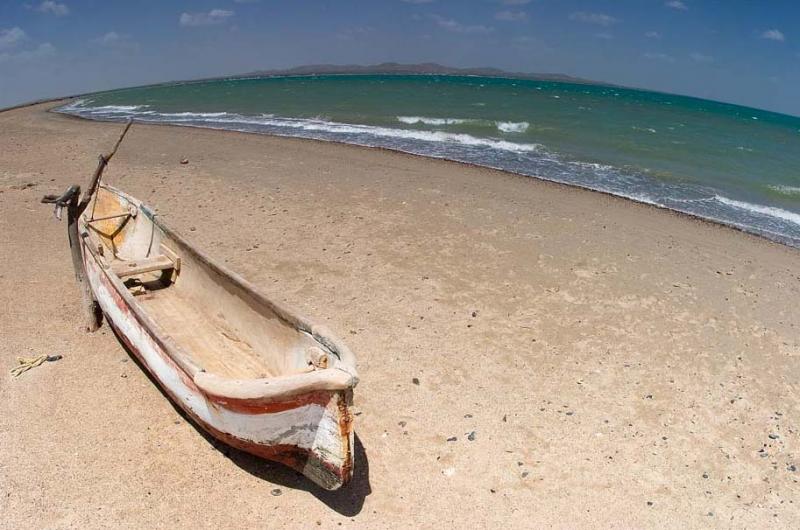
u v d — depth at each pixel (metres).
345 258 6.08
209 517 2.99
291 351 3.55
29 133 13.30
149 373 4.02
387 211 7.56
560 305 5.37
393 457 3.47
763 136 17.86
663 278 6.07
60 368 4.05
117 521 2.93
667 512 3.24
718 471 3.57
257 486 3.20
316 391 2.67
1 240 6.16
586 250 6.64
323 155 10.74
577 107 22.05
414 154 11.11
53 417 3.60
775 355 4.82
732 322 5.29
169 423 3.60
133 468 3.25
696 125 19.06
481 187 8.91
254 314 3.88
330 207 7.61
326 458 2.83
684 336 5.01
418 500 3.19
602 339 4.87
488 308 5.23
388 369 4.27
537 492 3.30
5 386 3.85
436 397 4.01
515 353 4.58
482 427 3.76
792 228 8.16
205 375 3.01
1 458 3.27
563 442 3.69
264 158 10.35
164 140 12.25
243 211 7.32
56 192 7.88
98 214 5.53
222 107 20.48
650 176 10.45
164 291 4.70
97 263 4.14
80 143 11.73
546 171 10.29
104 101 25.91
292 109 18.78
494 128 14.43
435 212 7.60
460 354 4.52
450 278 5.75
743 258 6.84
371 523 3.03
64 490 3.09
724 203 9.13
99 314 4.63
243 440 3.08
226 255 6.00
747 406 4.17
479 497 3.24
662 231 7.52
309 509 3.07
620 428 3.86
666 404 4.12
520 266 6.12
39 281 5.29
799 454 3.74
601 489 3.36
